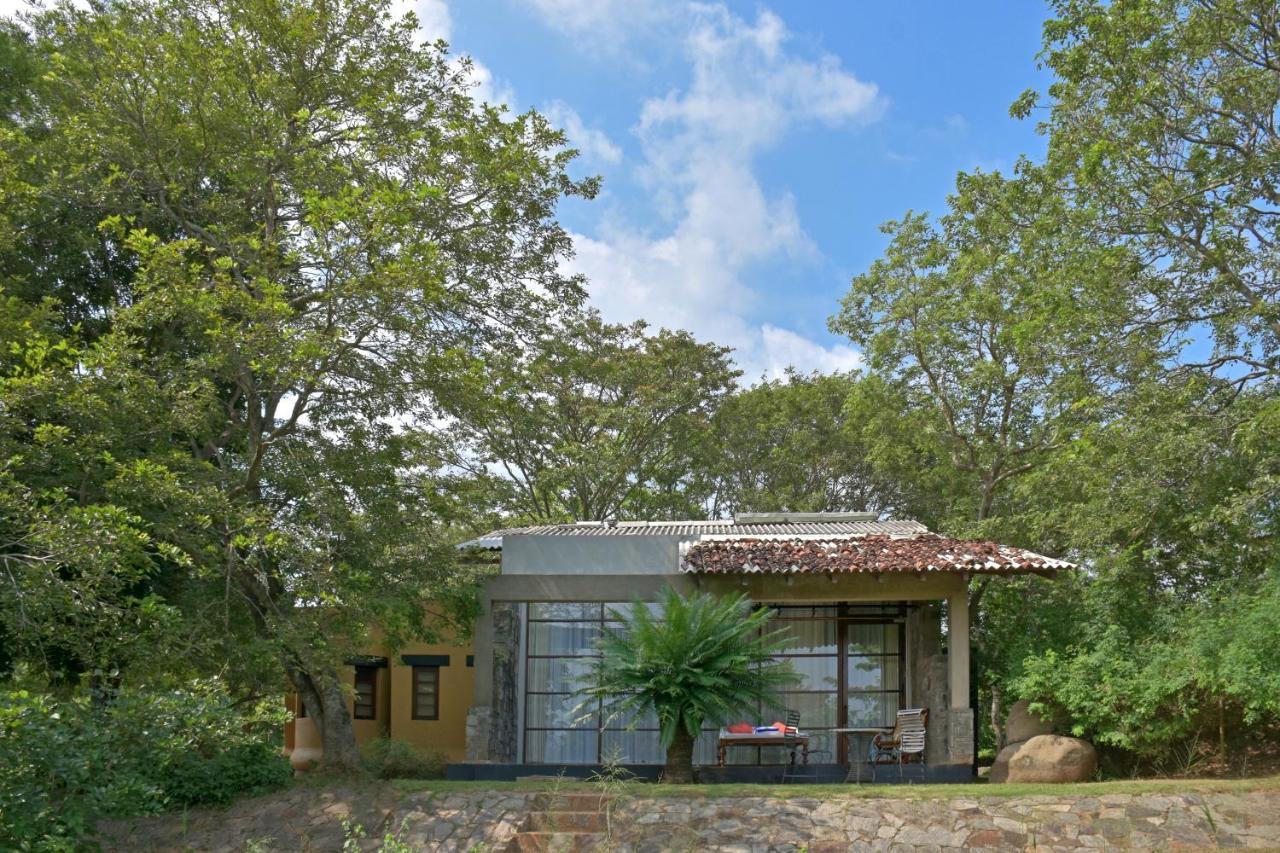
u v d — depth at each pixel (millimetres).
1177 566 18234
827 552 17672
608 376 33406
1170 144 17109
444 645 22078
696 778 17203
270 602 14641
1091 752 15172
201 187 17828
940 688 17672
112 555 10945
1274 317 16188
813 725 18906
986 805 13133
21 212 15578
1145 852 12008
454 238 17578
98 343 14016
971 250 26469
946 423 26531
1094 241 17484
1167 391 17078
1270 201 16812
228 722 11891
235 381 15406
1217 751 15406
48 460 13047
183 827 13383
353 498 15664
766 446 37594
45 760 10297
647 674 15508
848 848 12469
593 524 23359
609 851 12336
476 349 17594
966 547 17672
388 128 17469
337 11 17453
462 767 17219
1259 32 16500
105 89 16328
